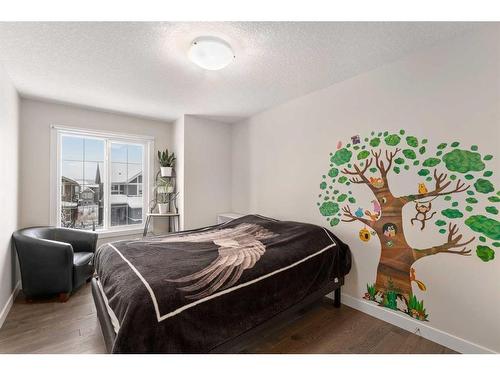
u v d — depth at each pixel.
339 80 2.43
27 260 2.35
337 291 2.34
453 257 1.75
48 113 2.97
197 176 3.61
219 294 1.42
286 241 2.13
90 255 2.79
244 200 3.69
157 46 1.83
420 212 1.91
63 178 3.16
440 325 1.80
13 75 2.25
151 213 3.60
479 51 1.63
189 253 1.87
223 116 3.57
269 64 2.11
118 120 3.47
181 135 3.55
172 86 2.55
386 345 1.79
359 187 2.31
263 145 3.36
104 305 1.61
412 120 1.96
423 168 1.90
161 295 1.27
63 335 1.88
